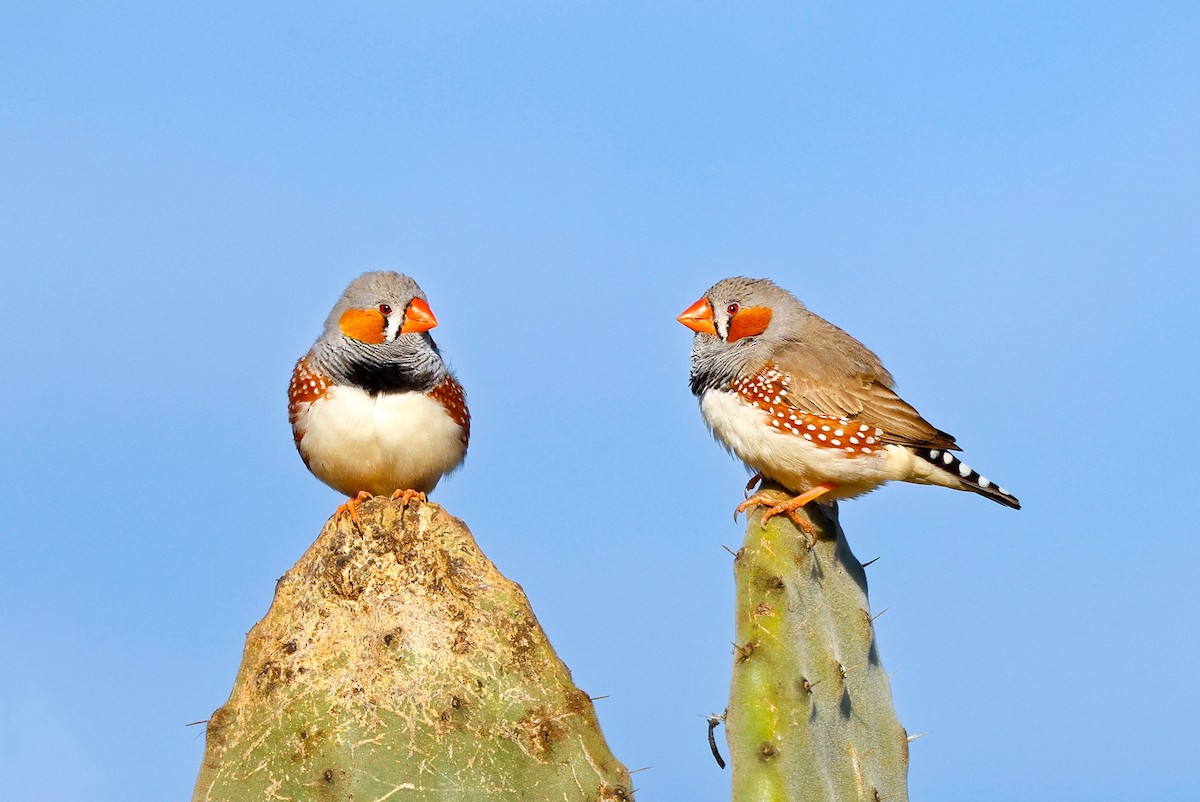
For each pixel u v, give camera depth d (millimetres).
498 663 8953
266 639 9242
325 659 9023
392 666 8914
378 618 9070
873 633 10711
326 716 8820
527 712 8844
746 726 9727
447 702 8789
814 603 10211
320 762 8703
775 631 9867
